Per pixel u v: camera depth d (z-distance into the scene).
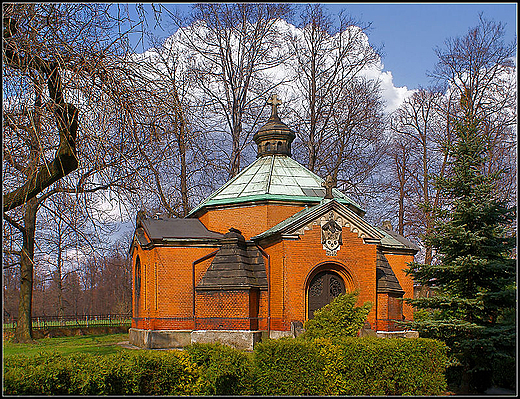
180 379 13.58
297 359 14.64
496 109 39.94
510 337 15.61
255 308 24.59
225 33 41.44
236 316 23.83
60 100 12.28
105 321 56.12
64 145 12.45
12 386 11.66
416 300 17.84
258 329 24.42
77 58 12.51
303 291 23.78
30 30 12.04
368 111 43.59
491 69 40.88
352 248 24.81
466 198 17.48
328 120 44.31
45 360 12.83
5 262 12.47
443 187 18.02
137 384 13.00
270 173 30.02
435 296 17.69
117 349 26.81
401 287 28.06
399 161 48.12
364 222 25.00
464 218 17.25
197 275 26.67
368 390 15.00
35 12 12.09
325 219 24.55
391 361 15.35
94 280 69.25
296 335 22.66
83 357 13.17
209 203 29.28
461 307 16.89
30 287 32.25
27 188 12.37
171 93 13.98
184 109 14.45
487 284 17.39
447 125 43.53
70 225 12.95
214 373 13.62
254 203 28.20
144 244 27.66
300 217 24.17
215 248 27.17
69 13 13.00
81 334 38.59
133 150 13.54
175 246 26.78
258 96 43.06
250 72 42.44
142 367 13.18
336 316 18.73
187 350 14.34
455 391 17.27
